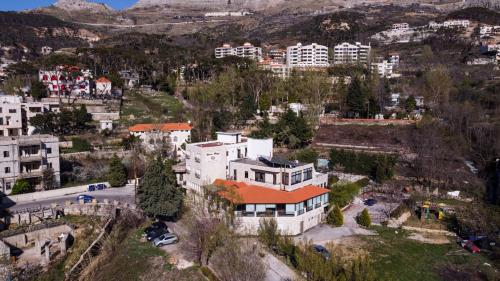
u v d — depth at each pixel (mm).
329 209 70312
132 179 87812
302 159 96938
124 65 183000
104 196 76812
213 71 182375
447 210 74500
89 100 133750
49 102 117438
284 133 109562
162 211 62312
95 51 188750
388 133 115125
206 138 108875
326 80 156000
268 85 156500
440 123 113312
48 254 55781
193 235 52469
